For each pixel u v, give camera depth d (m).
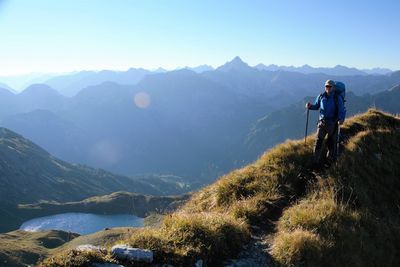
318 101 17.38
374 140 19.23
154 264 8.54
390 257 12.25
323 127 16.33
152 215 13.38
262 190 14.22
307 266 10.03
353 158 16.77
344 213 12.59
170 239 9.44
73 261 7.88
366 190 15.09
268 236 11.43
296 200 13.74
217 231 10.25
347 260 10.86
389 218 14.10
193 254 9.16
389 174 16.98
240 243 10.59
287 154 16.86
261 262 10.01
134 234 9.79
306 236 10.59
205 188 16.00
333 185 14.62
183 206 15.48
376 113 24.20
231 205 13.41
